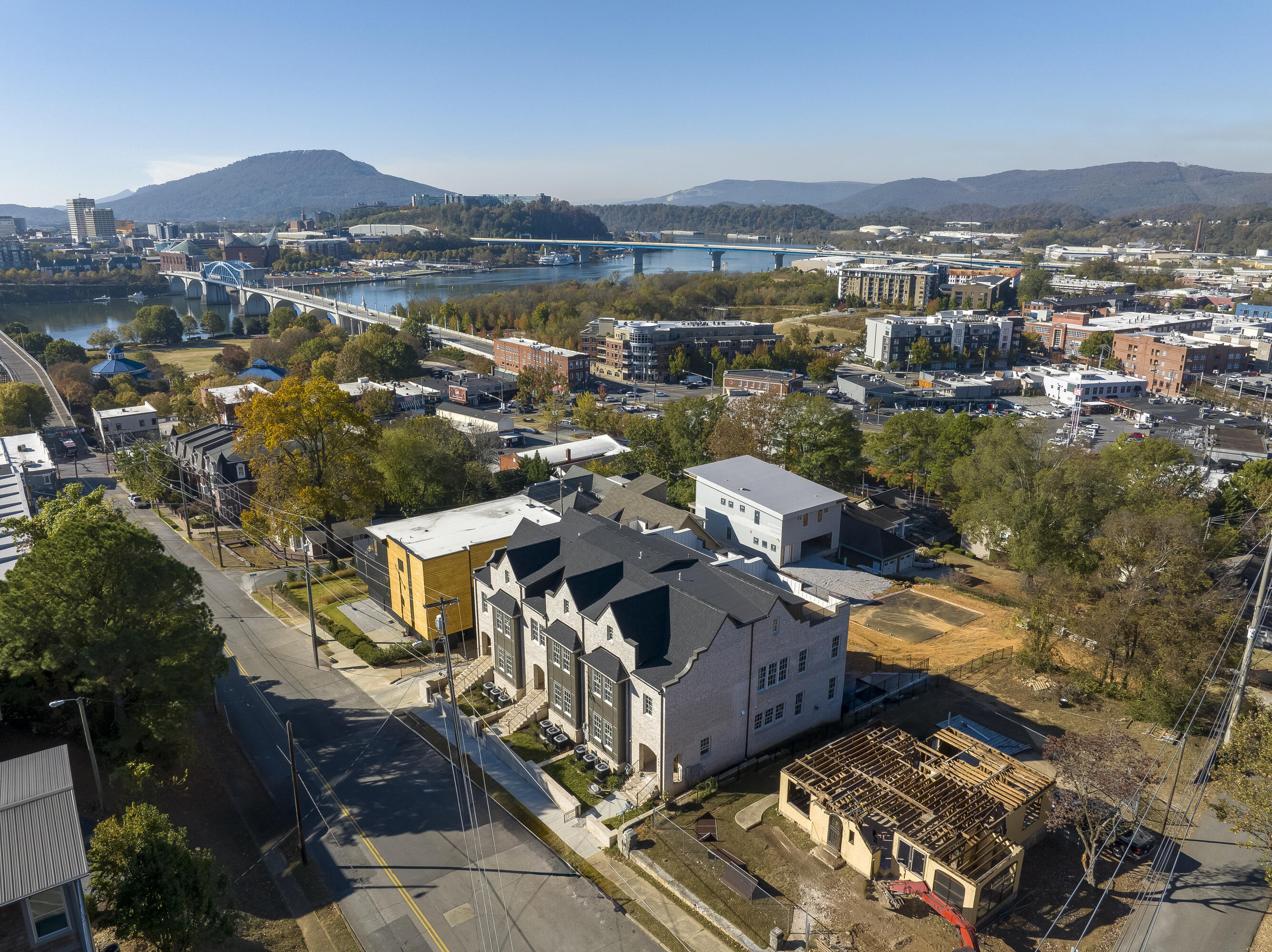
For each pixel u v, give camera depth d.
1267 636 73.69
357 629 81.12
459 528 82.56
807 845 49.91
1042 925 43.72
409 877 47.94
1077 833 51.12
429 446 110.56
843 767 52.34
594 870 48.56
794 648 59.84
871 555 94.62
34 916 30.42
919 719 64.00
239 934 42.91
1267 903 45.22
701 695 54.28
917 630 80.19
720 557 70.19
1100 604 65.19
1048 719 63.75
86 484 137.62
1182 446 131.75
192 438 124.38
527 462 121.38
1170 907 45.06
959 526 100.06
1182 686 60.19
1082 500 81.44
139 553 53.84
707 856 49.00
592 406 185.50
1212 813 52.50
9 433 159.25
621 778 56.03
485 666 70.69
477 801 54.97
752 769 57.91
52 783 35.06
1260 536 94.25
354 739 62.34
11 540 79.88
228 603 88.06
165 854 37.41
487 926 44.25
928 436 119.50
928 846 44.53
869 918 44.16
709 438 121.25
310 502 91.25
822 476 116.62
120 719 53.50
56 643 51.03
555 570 65.75
